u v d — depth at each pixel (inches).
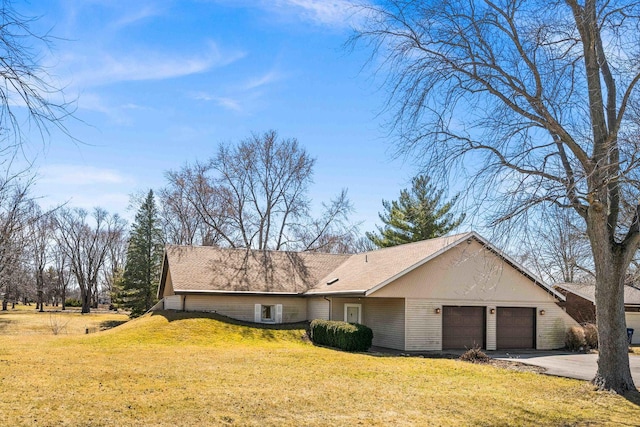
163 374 536.7
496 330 984.3
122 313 2466.8
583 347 981.8
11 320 1812.3
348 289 975.6
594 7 466.6
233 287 1167.6
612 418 409.1
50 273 2736.2
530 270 949.8
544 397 486.9
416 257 970.7
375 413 406.0
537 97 479.5
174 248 1311.5
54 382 470.6
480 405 446.6
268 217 1764.3
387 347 963.3
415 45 478.9
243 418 375.2
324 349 892.6
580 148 473.4
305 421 375.2
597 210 489.4
